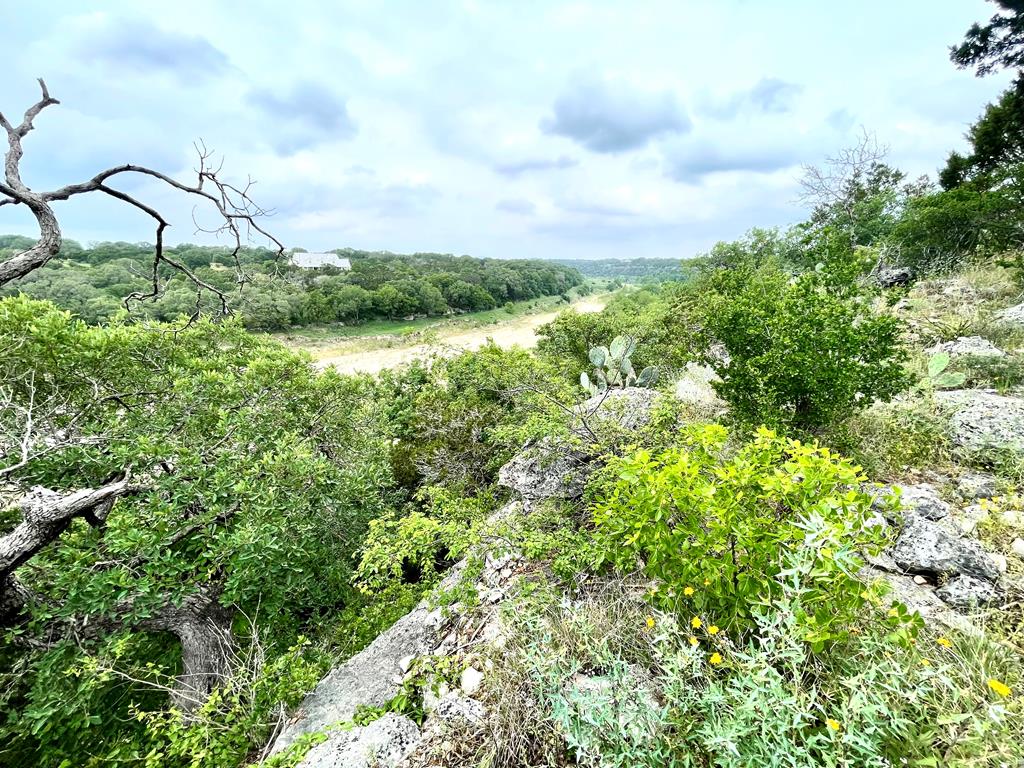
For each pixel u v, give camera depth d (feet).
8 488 14.85
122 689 14.44
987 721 4.41
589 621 7.23
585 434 13.00
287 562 15.69
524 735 6.01
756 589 5.99
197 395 18.58
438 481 20.61
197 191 16.28
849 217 57.06
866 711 4.35
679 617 6.63
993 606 6.72
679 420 14.58
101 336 16.87
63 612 12.66
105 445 16.31
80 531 14.80
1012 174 30.58
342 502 18.63
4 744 12.99
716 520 6.26
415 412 26.40
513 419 20.90
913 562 7.62
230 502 16.02
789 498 6.34
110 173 14.88
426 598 10.36
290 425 19.97
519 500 13.84
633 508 7.04
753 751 4.65
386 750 6.72
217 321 22.29
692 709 5.43
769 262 57.88
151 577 13.50
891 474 10.94
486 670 7.42
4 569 11.28
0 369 16.06
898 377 11.45
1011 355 15.43
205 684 13.46
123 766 11.63
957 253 30.50
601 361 21.61
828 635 4.99
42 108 14.48
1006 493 9.34
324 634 15.46
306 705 9.49
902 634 5.04
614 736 5.21
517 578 9.75
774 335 12.07
